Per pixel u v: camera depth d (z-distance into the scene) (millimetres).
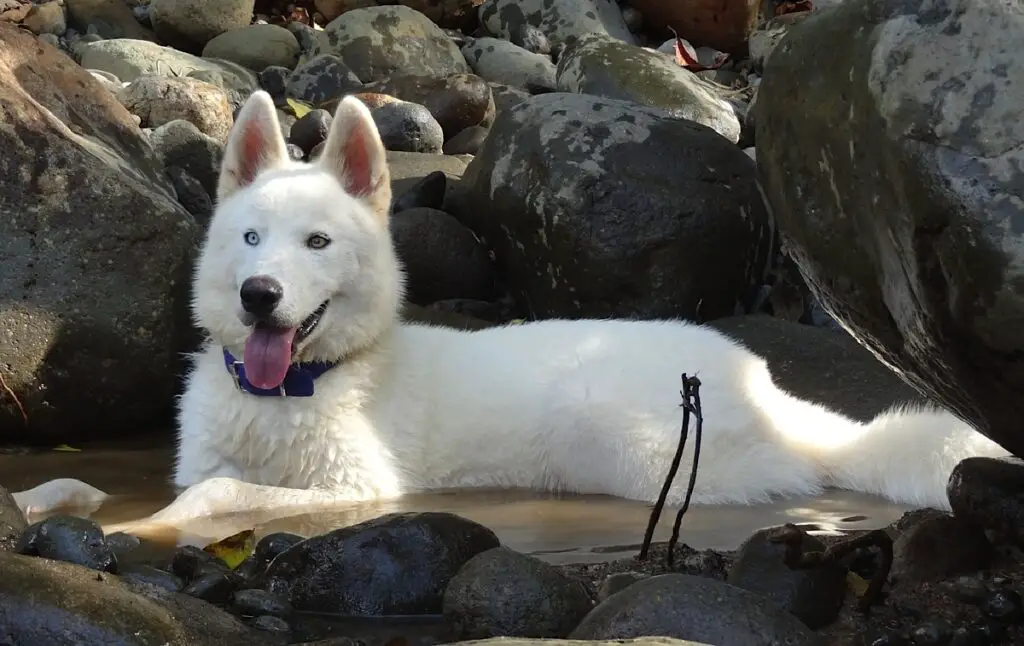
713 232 3525
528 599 2271
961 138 2162
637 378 2902
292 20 6113
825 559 2316
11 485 2832
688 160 3553
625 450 2865
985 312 2174
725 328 3445
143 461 2998
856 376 3248
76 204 3105
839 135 2266
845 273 2316
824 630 2291
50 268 3070
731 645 2176
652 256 3504
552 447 2912
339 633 2291
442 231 3633
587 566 2438
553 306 3588
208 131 3912
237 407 2820
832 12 2305
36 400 3049
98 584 2184
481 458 2928
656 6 6301
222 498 2711
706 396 2877
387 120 4199
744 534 2621
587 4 6086
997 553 2414
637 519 2707
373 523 2389
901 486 2818
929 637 2248
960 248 2168
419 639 2275
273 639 2242
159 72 4648
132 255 3125
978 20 2166
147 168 3371
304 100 4863
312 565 2361
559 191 3531
